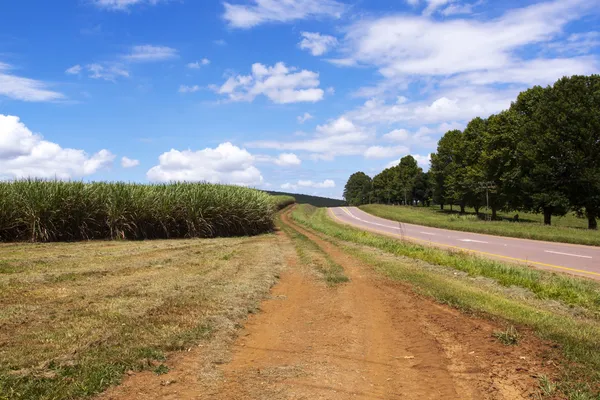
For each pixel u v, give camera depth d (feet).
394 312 27.48
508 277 37.35
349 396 14.92
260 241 79.71
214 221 87.35
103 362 16.02
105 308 23.82
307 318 26.61
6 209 58.49
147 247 58.70
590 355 17.56
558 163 121.19
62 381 14.30
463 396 14.99
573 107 117.70
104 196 70.69
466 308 26.45
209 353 18.70
